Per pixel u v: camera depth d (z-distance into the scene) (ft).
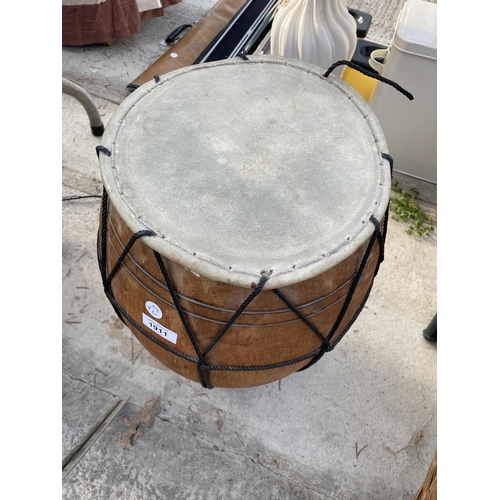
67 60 9.57
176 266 3.57
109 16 9.20
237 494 5.24
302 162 4.14
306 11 6.31
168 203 3.75
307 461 5.51
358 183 4.07
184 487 5.23
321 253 3.60
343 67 8.17
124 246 3.89
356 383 6.15
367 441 5.71
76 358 6.03
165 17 10.94
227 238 3.61
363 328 6.65
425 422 5.93
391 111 7.80
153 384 5.91
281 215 3.79
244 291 3.56
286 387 6.01
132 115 4.27
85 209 7.48
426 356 6.51
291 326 3.90
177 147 4.10
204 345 3.96
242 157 4.11
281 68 4.89
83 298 6.54
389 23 11.49
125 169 3.91
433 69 7.01
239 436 5.61
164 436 5.54
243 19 9.98
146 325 4.20
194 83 4.63
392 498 5.36
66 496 5.07
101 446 5.40
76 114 8.63
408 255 7.59
